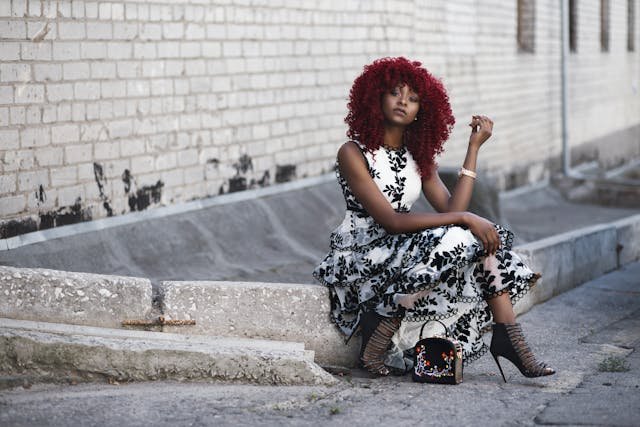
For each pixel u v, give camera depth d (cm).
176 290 511
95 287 501
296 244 983
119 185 813
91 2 778
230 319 518
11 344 469
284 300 523
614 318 702
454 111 1437
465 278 492
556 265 777
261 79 998
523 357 495
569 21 1981
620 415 432
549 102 1825
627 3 2383
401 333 511
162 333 504
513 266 496
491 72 1565
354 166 512
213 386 479
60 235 747
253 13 981
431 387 491
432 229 494
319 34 1089
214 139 933
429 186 533
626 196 1758
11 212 705
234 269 874
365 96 512
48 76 738
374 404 454
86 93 775
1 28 695
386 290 502
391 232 506
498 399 466
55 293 497
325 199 1085
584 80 2025
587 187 1795
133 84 827
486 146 1549
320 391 475
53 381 472
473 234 492
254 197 991
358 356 530
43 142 734
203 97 916
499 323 498
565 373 526
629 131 2416
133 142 828
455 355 493
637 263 965
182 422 416
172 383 480
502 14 1606
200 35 908
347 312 523
